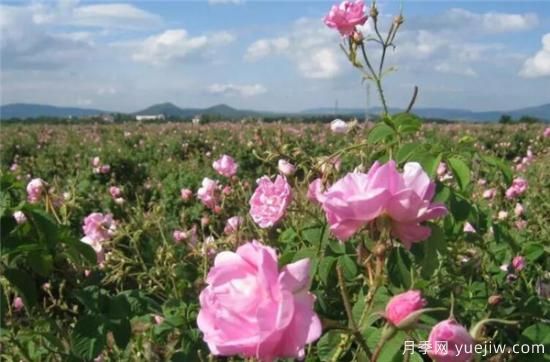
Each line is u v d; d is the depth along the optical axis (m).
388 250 1.25
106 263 2.63
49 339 2.09
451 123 28.06
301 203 2.29
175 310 2.19
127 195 8.74
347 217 1.22
